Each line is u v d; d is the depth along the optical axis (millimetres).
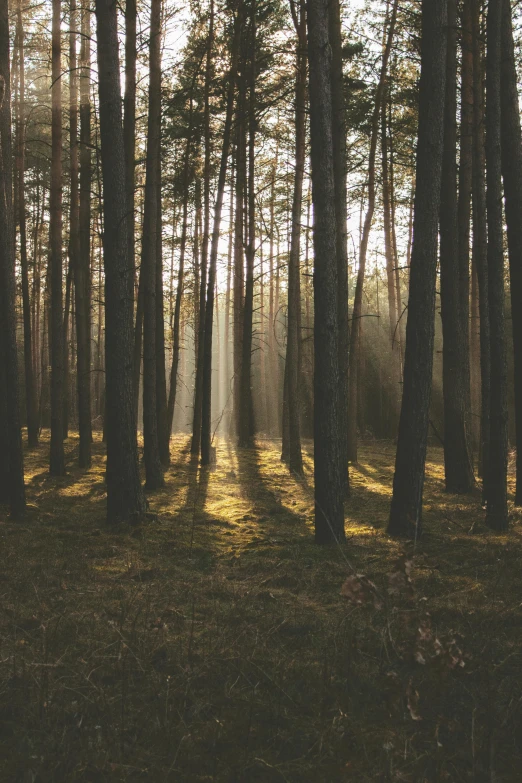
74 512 11031
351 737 3271
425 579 6367
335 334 8461
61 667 4137
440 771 2836
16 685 3775
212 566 7215
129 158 13602
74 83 16734
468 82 14703
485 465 11547
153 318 14211
